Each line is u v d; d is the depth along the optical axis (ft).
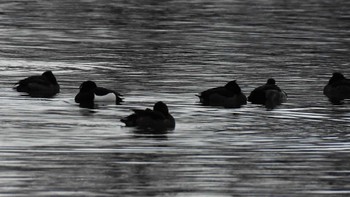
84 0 296.10
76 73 156.56
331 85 140.05
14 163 92.02
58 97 131.03
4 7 273.13
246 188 84.94
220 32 221.05
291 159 95.81
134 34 215.31
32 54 180.04
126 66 165.58
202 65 168.25
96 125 110.11
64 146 99.25
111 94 126.93
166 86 143.54
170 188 84.48
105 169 90.53
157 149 98.73
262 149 100.01
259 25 236.22
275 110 123.95
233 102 128.06
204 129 109.50
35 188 83.56
